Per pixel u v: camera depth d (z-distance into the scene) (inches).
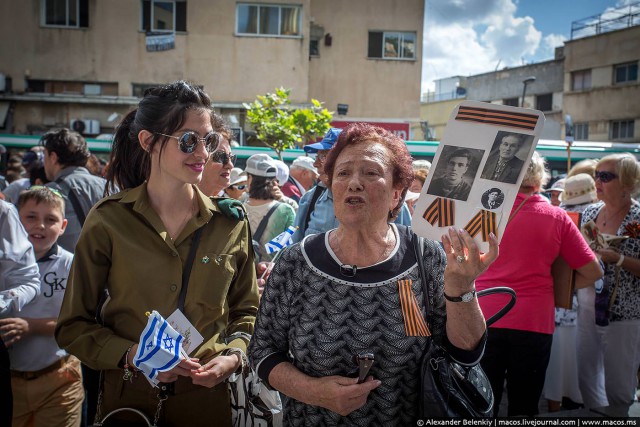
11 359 124.9
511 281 134.9
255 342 83.9
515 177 71.8
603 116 1246.9
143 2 751.7
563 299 141.8
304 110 495.2
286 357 83.0
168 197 91.3
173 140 88.0
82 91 756.0
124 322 87.7
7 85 743.1
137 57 751.1
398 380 78.6
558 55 1365.7
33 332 125.6
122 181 97.9
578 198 203.3
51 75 747.4
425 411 75.0
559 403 187.6
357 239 79.9
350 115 816.9
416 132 1106.1
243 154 492.7
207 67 753.6
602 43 1243.2
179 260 89.2
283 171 224.4
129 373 86.4
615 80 1228.5
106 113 754.8
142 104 90.8
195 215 93.0
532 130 71.2
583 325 173.3
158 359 77.5
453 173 73.3
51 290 131.3
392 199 83.6
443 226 73.8
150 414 88.5
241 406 94.4
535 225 134.0
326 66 813.2
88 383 163.5
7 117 743.1
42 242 131.1
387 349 77.1
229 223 96.0
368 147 80.6
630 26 1193.4
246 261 98.3
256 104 498.6
